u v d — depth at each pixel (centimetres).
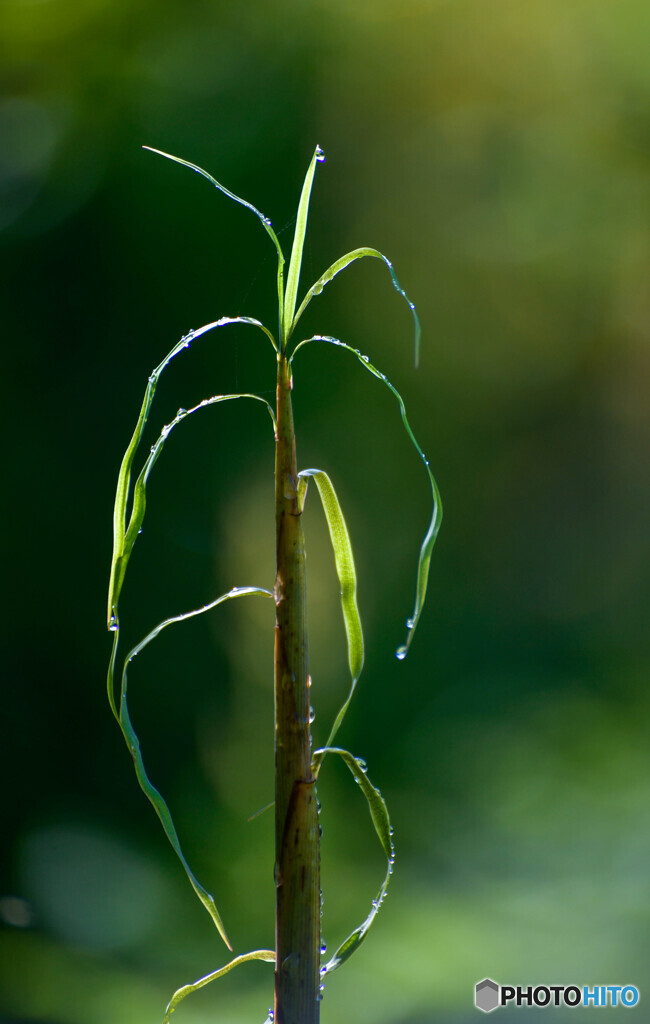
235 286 275
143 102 272
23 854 242
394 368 376
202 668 269
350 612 73
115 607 73
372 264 353
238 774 276
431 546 73
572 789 308
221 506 271
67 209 263
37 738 254
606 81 409
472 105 384
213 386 273
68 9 267
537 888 243
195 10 281
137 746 73
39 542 257
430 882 263
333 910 254
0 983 201
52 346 260
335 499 73
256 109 287
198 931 237
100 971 211
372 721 377
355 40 323
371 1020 192
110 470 262
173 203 268
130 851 252
